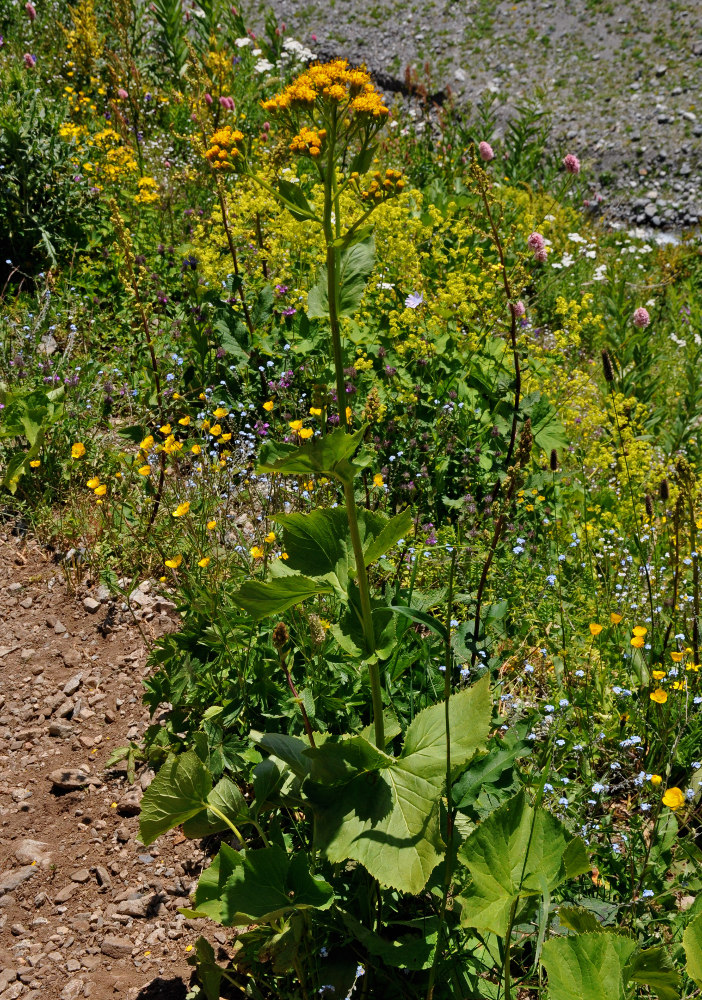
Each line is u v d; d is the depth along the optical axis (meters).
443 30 19.23
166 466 4.56
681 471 3.10
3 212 6.00
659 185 14.30
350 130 2.42
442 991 2.33
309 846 2.65
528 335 6.36
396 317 4.99
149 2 10.91
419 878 2.13
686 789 2.83
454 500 4.34
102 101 8.91
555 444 4.82
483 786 2.66
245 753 2.84
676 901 2.56
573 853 2.08
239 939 2.28
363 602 2.35
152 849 3.03
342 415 2.43
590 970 1.88
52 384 4.84
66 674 3.71
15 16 10.08
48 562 4.23
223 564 3.75
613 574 4.01
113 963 2.68
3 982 2.64
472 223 6.69
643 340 5.98
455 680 3.03
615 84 16.84
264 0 20.75
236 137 2.68
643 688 3.21
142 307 4.51
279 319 5.33
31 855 3.02
